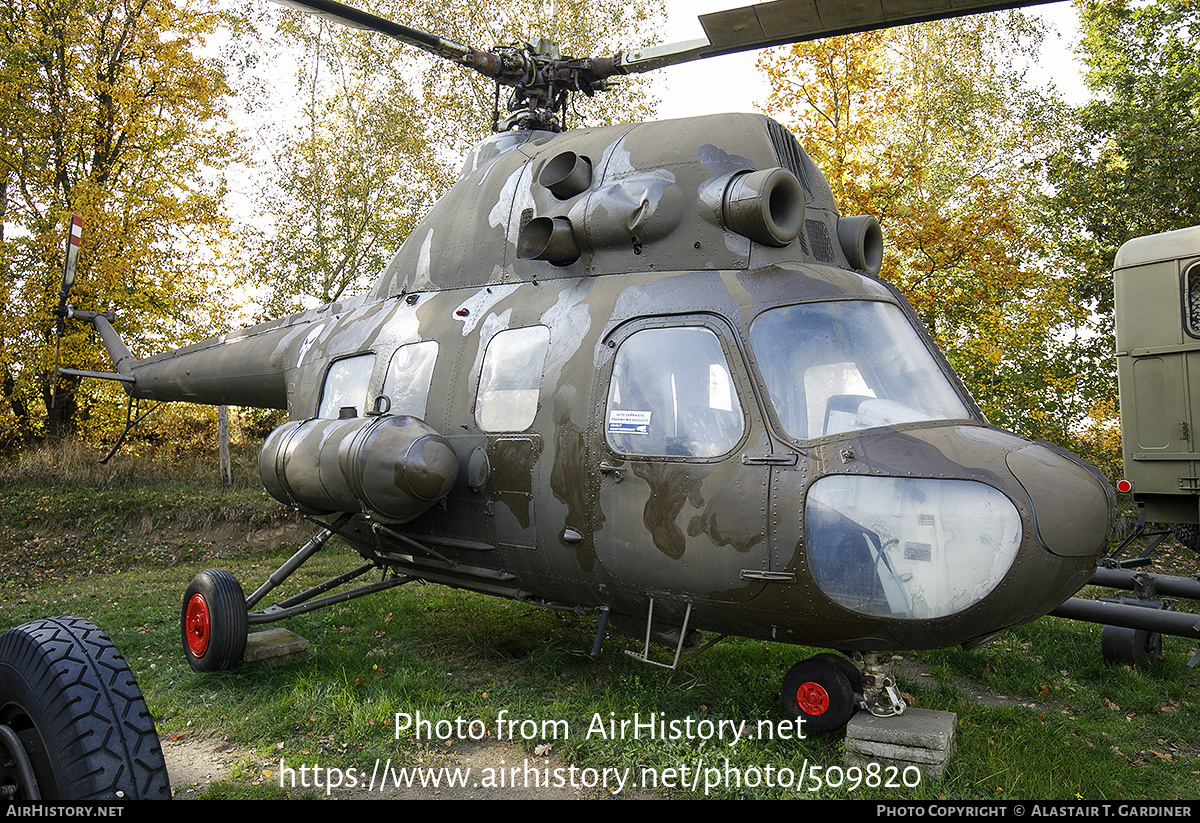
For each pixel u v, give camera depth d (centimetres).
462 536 479
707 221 412
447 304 523
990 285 1095
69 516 1144
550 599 464
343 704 454
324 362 595
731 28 422
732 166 414
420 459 425
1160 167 1151
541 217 456
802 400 363
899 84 1457
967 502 324
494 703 458
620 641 570
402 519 458
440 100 1592
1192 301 714
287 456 521
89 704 214
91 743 208
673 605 388
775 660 524
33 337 1434
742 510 355
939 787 349
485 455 457
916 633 334
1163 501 743
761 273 396
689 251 416
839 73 1194
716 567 362
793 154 444
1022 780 356
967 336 1243
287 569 566
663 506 378
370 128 1564
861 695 384
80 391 1614
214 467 1440
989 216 1103
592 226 441
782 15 404
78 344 1431
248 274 1577
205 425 1798
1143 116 1196
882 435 349
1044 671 532
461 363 488
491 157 564
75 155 1440
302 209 1536
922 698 462
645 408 393
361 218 1555
